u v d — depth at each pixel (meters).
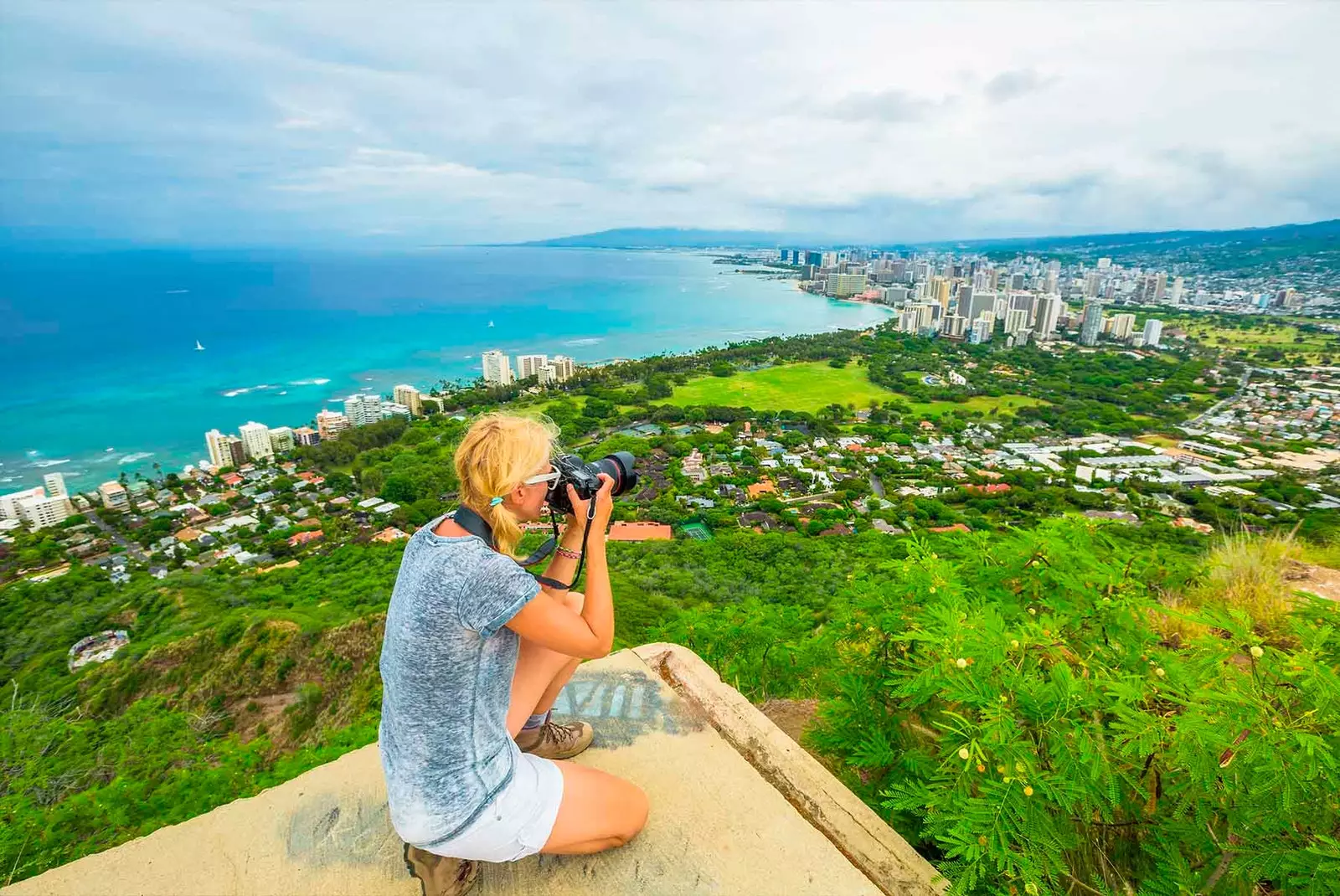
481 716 1.53
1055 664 2.02
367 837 1.87
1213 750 1.64
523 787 1.57
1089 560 2.61
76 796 4.80
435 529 1.58
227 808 1.99
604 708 2.39
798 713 4.13
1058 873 1.83
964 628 2.11
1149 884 1.75
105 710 18.80
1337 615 2.43
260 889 1.73
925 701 2.18
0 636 28.44
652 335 151.25
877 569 3.24
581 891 1.70
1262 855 1.58
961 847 1.66
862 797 2.48
